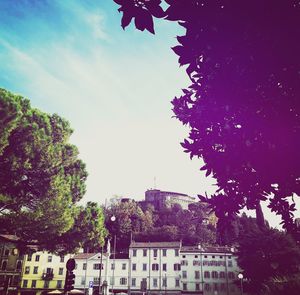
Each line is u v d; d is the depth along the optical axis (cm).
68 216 2202
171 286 5988
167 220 9538
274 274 3250
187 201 11175
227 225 481
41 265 5825
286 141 344
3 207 1997
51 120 2378
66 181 2336
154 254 6269
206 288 5962
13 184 1953
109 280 6106
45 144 2008
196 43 295
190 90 508
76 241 2511
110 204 10488
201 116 433
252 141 377
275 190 432
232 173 439
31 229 2089
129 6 234
